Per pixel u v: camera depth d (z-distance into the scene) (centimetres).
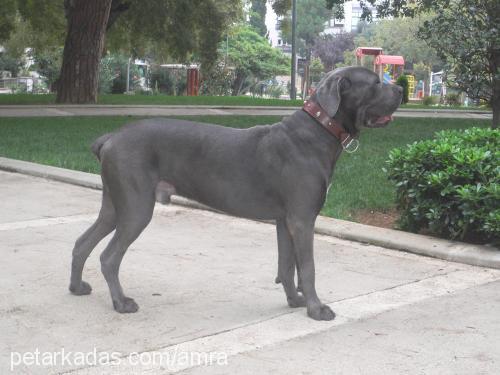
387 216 393
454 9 578
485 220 320
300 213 240
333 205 407
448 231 344
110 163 247
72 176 485
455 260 317
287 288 255
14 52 2017
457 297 269
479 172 331
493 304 261
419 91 2917
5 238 342
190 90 1992
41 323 237
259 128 249
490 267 307
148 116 930
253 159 244
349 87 241
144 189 246
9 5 1276
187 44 1320
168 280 286
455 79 570
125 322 239
